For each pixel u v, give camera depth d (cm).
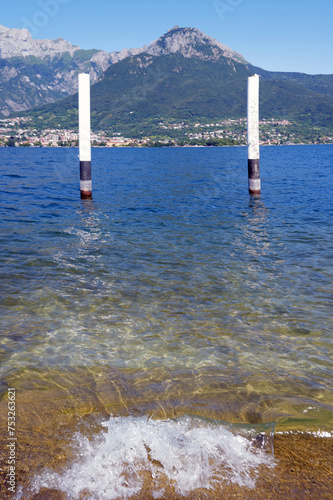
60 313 538
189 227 1164
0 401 329
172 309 562
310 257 838
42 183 2359
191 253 867
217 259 821
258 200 1775
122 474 245
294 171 3628
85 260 795
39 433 285
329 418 319
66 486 233
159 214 1388
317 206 1574
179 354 435
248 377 388
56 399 336
